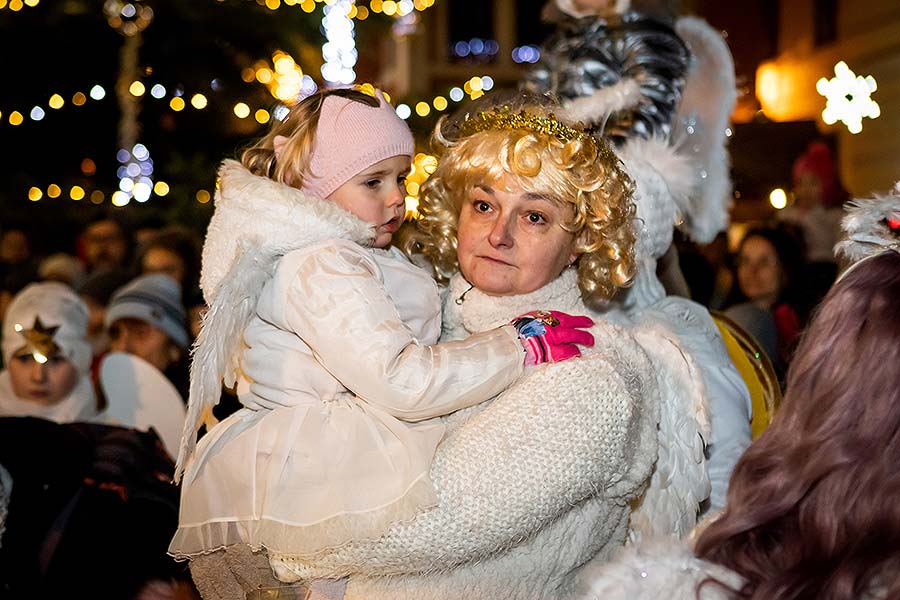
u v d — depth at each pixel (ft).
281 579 6.59
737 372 8.23
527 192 6.84
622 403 6.38
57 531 9.08
